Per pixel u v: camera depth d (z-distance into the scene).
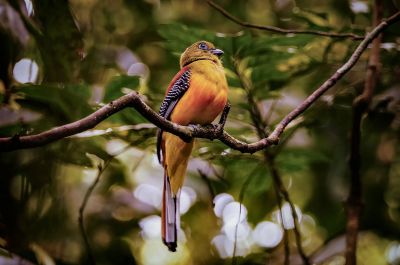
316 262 12.72
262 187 11.45
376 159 13.71
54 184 10.66
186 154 9.43
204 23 15.47
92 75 12.67
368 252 14.88
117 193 14.72
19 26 9.82
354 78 12.71
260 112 11.06
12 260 9.89
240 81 10.46
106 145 11.95
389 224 14.47
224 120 7.74
